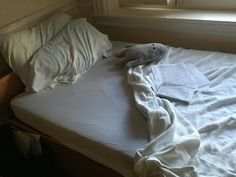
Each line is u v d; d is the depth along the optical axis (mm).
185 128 1125
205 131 1116
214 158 996
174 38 1966
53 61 1575
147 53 1638
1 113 1624
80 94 1493
